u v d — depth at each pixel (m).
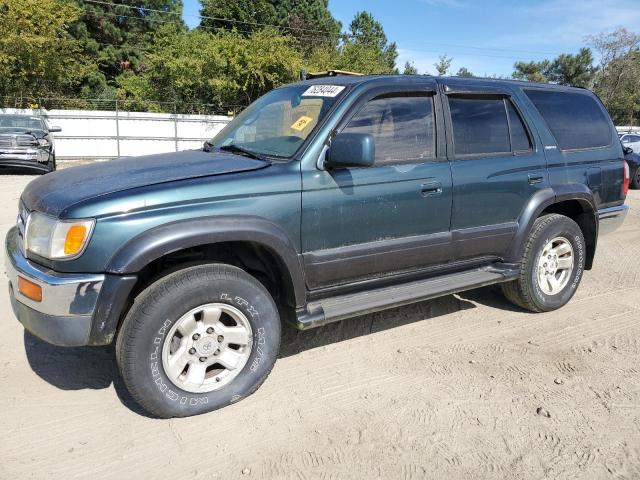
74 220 2.72
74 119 23.00
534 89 4.65
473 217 4.06
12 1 24.02
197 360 3.04
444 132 3.90
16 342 3.92
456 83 4.05
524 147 4.42
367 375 3.61
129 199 2.80
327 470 2.67
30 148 14.08
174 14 42.06
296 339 4.16
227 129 4.21
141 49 42.19
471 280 4.10
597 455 2.82
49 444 2.81
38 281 2.74
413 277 3.93
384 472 2.66
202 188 2.96
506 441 2.92
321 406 3.22
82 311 2.73
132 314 2.81
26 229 2.98
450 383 3.52
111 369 3.59
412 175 3.67
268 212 3.12
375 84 3.62
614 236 8.23
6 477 2.56
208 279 2.94
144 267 2.93
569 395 3.39
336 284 3.54
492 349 4.04
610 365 3.81
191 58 28.39
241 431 2.96
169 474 2.62
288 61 28.84
